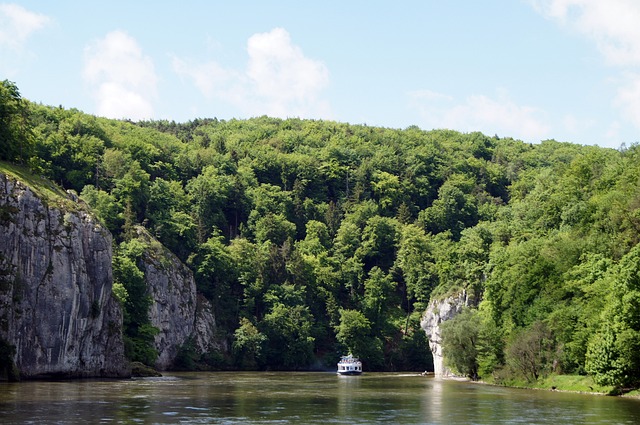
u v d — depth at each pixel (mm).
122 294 173875
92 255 152875
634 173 156750
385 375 193750
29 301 138000
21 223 139375
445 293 188750
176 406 93750
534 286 136375
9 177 141875
